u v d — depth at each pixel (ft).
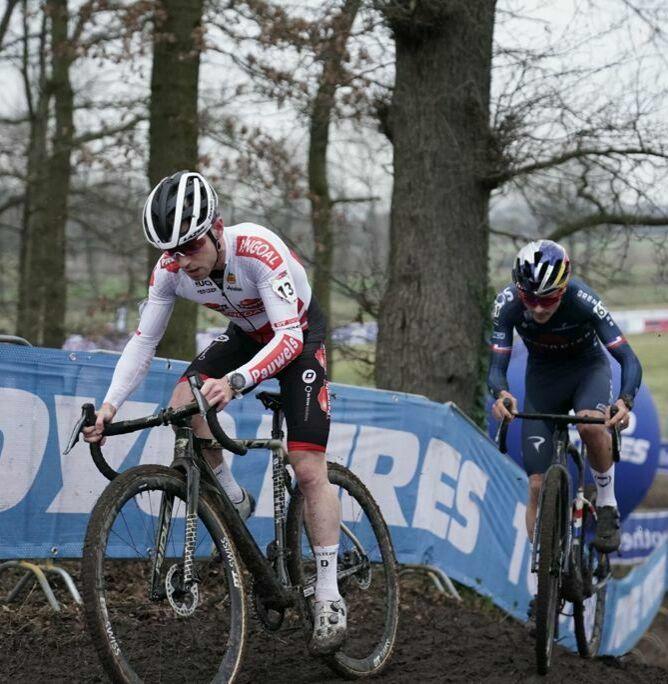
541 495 12.41
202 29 24.45
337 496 10.89
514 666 12.75
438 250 23.94
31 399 13.10
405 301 24.09
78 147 33.32
